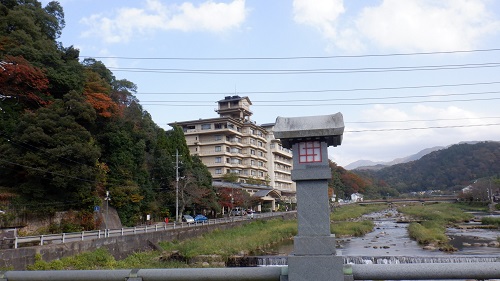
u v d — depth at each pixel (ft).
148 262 81.71
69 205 103.71
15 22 114.11
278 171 303.68
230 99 289.12
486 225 158.40
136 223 135.13
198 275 14.11
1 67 98.58
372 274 13.47
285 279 13.85
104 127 128.57
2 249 56.34
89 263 69.62
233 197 199.41
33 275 14.98
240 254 95.20
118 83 176.76
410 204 377.91
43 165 94.12
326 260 13.62
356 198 423.23
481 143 582.35
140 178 141.59
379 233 144.15
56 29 137.59
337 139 15.06
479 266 12.92
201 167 192.03
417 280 13.35
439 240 110.32
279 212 231.30
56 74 109.70
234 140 255.70
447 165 566.36
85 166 102.68
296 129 14.92
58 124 99.66
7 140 99.09
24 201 92.79
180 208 160.97
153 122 181.88
